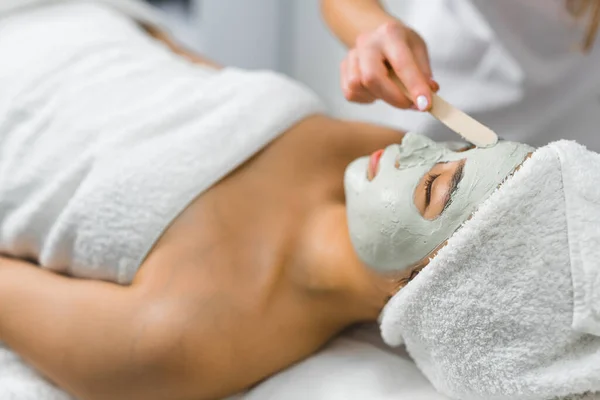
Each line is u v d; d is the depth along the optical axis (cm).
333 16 94
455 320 64
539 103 107
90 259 80
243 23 190
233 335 73
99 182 81
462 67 109
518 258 60
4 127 93
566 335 59
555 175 59
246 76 94
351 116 181
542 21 103
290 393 74
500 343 62
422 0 121
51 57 100
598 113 107
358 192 71
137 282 76
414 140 71
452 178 66
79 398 74
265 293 77
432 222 65
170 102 90
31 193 87
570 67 104
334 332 84
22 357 77
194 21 196
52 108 92
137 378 70
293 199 83
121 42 106
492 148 66
